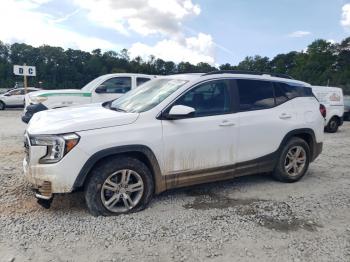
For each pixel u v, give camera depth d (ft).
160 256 11.11
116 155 14.07
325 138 38.06
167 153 14.76
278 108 18.40
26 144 14.06
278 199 16.49
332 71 259.39
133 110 15.28
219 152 16.19
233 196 16.78
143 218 13.79
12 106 79.56
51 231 12.41
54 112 16.05
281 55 309.63
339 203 16.17
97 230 12.61
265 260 11.11
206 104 16.01
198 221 13.70
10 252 11.00
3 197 15.38
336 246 12.09
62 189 13.02
